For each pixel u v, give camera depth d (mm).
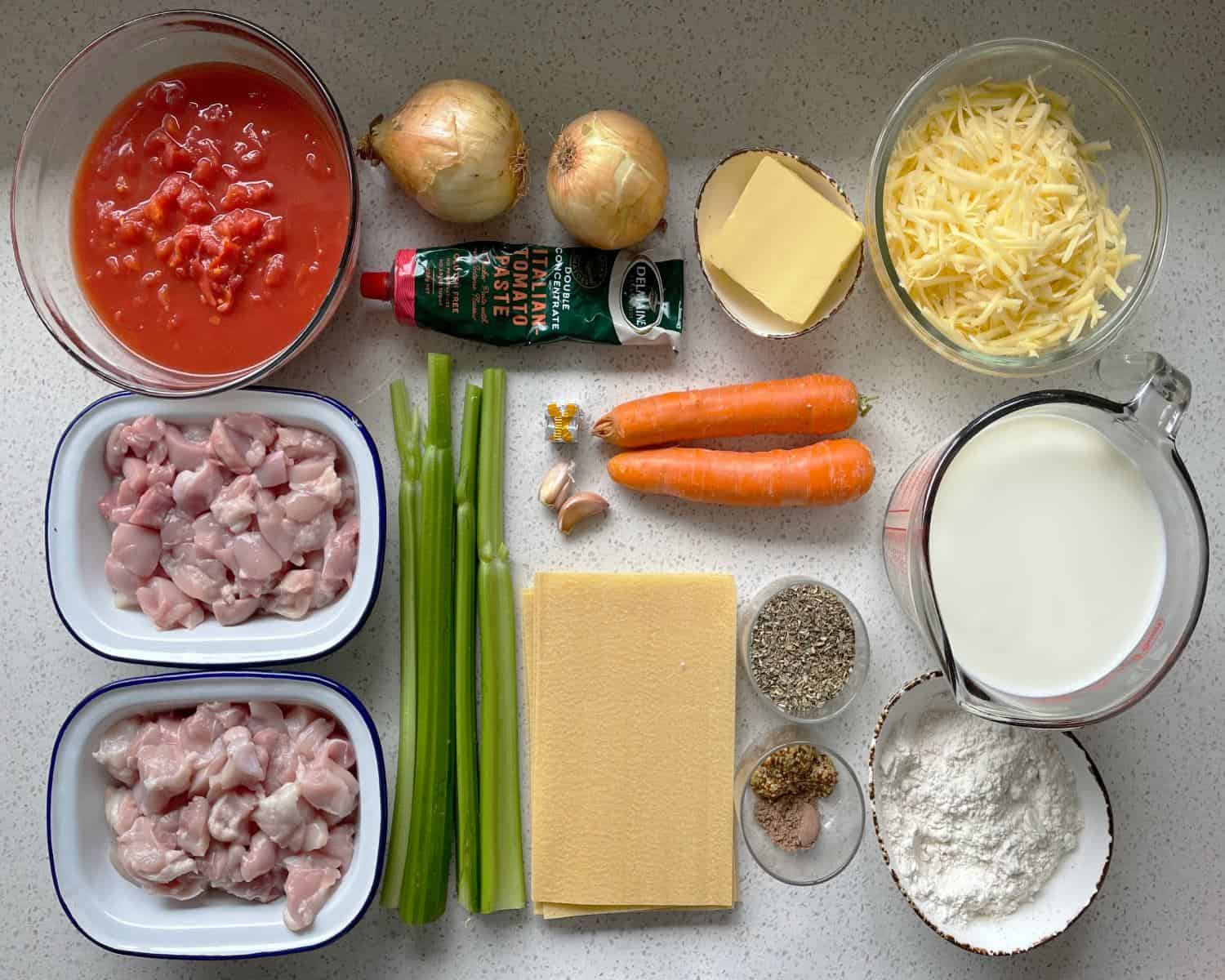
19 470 1156
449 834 1120
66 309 1062
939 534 1048
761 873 1147
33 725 1152
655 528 1165
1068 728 959
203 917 1053
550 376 1162
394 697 1154
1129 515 1047
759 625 1103
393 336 1162
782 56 1162
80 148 1070
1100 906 1159
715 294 1093
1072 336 1081
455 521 1134
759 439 1178
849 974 1141
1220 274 1175
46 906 1142
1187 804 1165
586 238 1081
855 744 1161
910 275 1083
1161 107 1175
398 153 1044
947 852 1101
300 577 1070
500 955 1137
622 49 1155
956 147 1075
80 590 1050
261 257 1060
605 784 1116
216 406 1061
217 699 1054
